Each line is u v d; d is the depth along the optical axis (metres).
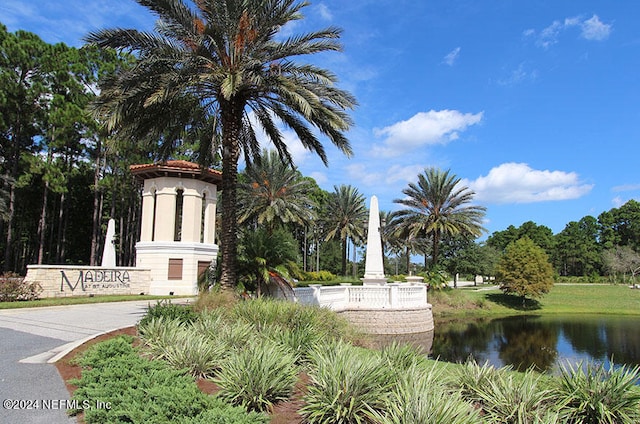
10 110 29.97
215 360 6.75
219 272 15.17
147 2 12.48
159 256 24.36
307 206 39.03
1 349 8.23
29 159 30.97
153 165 24.61
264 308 10.08
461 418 4.27
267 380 5.55
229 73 12.65
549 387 5.65
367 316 19.00
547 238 92.19
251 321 9.63
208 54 13.14
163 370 5.95
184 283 24.44
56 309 15.41
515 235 96.19
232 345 7.69
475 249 51.69
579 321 32.81
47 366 7.04
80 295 20.44
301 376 6.84
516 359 17.19
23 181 30.92
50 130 31.31
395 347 7.41
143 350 7.76
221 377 5.81
